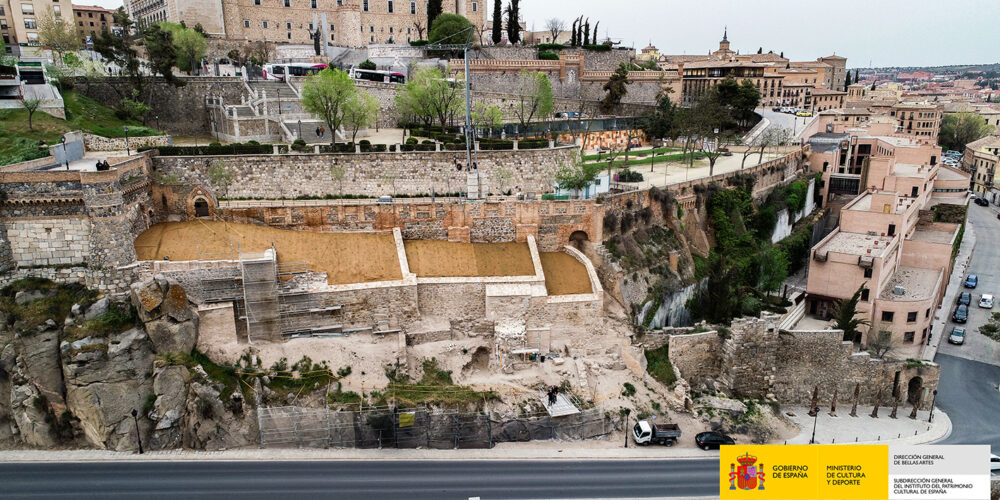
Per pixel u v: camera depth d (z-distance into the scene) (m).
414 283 59.03
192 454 49.91
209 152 66.00
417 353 58.00
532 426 54.38
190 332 53.19
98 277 53.09
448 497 44.84
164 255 56.62
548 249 69.75
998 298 96.75
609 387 59.50
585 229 69.94
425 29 163.88
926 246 93.25
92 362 50.03
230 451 50.50
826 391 69.12
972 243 123.06
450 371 57.91
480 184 73.00
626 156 100.62
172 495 44.09
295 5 149.62
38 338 50.91
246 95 95.12
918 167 120.25
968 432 63.81
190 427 50.53
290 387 52.94
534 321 61.19
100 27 162.38
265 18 146.62
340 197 69.06
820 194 121.69
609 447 54.50
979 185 170.75
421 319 60.25
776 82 185.12
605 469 50.44
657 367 63.94
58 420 51.19
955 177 128.62
